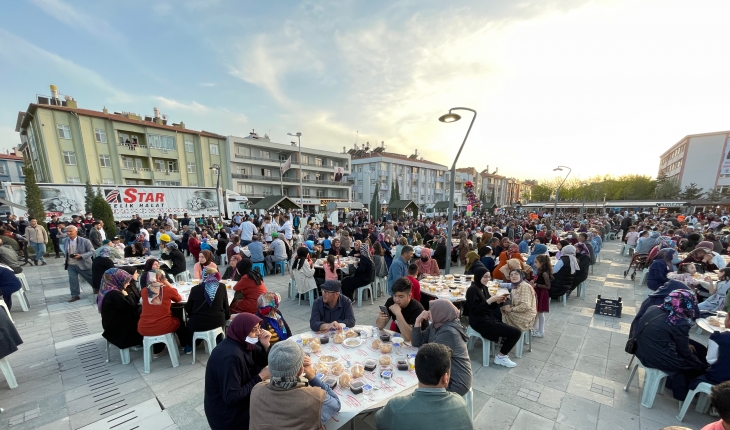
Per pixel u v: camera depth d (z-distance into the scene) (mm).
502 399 3312
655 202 41844
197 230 13906
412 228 18984
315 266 7352
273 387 1736
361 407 2100
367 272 6609
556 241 12922
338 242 9023
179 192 18812
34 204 12828
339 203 34031
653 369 3105
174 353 4035
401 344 3080
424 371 1745
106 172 27172
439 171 60469
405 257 6000
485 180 80312
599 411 3100
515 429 2846
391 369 2633
